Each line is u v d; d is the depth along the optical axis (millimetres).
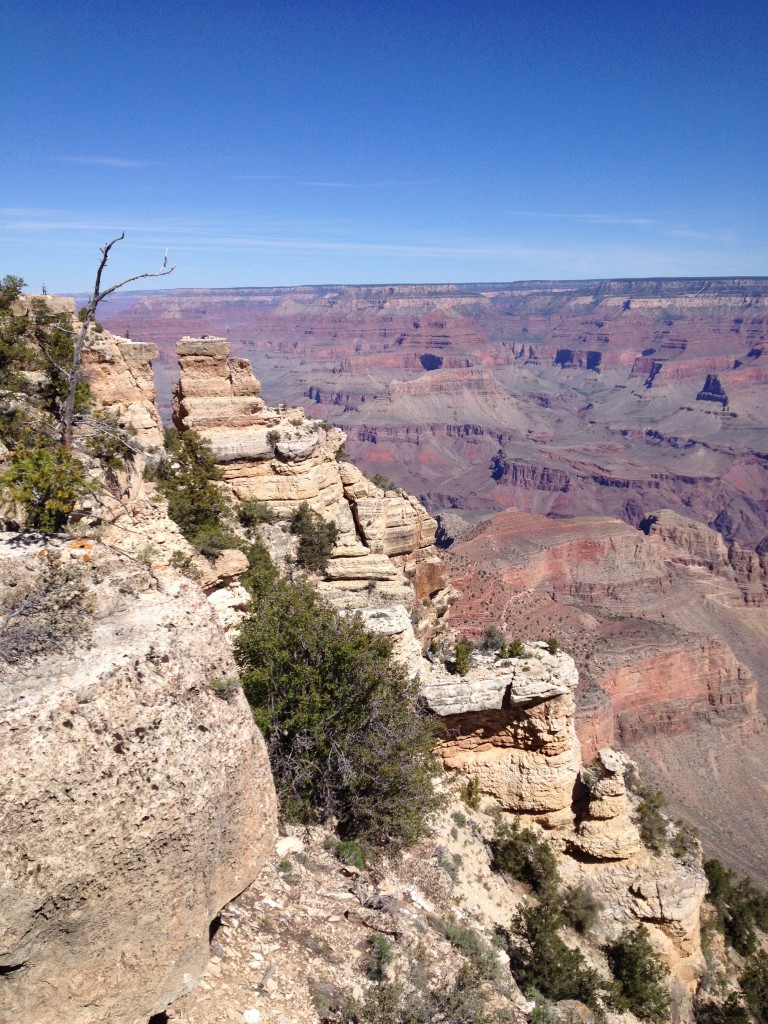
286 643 19359
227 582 23469
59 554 10172
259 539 33188
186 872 8648
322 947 13297
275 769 18125
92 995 8047
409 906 16844
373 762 18422
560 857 27828
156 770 8305
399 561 42781
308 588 28641
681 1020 26281
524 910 22359
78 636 8930
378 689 19328
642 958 24391
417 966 14102
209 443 36219
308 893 14914
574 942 24953
